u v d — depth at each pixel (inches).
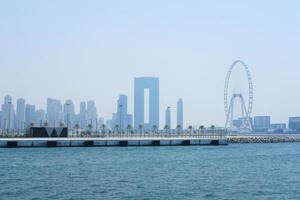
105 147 6432.1
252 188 2770.7
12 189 2679.6
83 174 3425.2
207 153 5664.4
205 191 2650.1
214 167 4023.1
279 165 4279.0
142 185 2871.6
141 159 4687.5
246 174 3506.4
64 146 6289.4
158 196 2485.2
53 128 6555.1
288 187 2817.4
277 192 2628.0
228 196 2493.8
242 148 7037.4
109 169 3777.1
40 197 2431.1
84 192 2596.0
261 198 2443.4
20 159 4520.2
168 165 4143.7
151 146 6860.2
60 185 2847.0
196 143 7396.7
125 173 3511.3
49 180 3075.8
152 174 3464.6
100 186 2819.9
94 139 6387.8
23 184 2878.9
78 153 5305.1
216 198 2434.8
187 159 4771.2
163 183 2967.5
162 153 5531.5
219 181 3080.7
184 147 6791.3
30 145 6146.7
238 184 2938.0
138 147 6594.5
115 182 2999.5
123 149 6112.2
